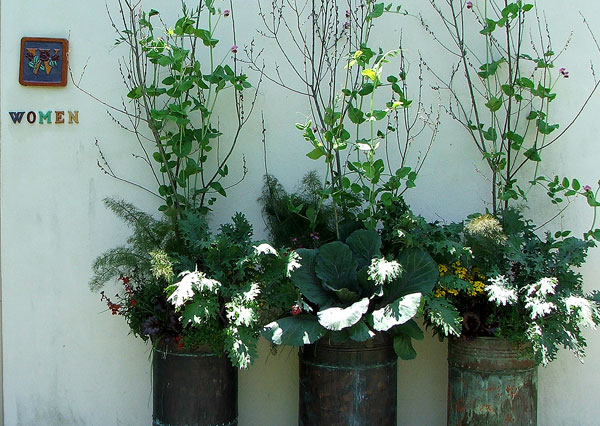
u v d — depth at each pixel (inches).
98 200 163.9
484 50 166.9
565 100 166.9
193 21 152.1
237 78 156.8
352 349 141.5
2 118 162.4
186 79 156.1
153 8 164.1
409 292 139.9
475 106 163.2
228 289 139.0
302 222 158.4
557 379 167.8
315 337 133.4
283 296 143.0
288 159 166.1
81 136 163.3
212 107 157.6
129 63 163.5
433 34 166.7
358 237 146.3
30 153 163.0
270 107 165.9
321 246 144.3
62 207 163.8
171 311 142.9
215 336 140.8
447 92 167.3
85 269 164.4
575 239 150.9
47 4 162.2
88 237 164.2
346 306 140.7
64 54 161.8
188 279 131.4
